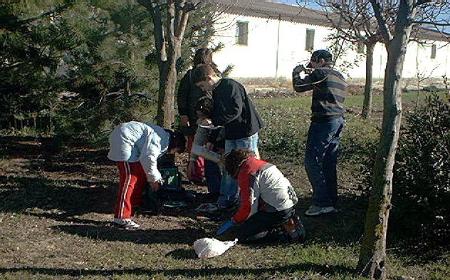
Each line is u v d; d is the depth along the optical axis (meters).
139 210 7.16
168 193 7.38
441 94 8.94
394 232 6.58
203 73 7.61
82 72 9.95
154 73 10.39
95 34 10.02
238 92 6.80
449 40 5.36
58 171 9.12
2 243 6.01
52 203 7.44
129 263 5.60
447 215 6.23
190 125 7.80
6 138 11.27
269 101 20.64
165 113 8.87
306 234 6.52
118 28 10.12
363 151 10.15
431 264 5.86
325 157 7.05
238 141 6.88
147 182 6.88
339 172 9.31
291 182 8.74
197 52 7.81
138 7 10.07
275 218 6.08
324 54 7.00
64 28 10.20
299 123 13.81
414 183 6.32
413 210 6.34
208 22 11.16
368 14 6.80
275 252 5.97
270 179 6.02
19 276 5.16
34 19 10.45
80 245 6.06
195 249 5.86
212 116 6.98
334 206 7.20
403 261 5.88
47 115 11.73
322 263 5.64
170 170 7.41
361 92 26.67
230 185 7.17
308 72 7.07
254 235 6.18
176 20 8.95
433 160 6.30
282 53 31.98
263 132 11.66
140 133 6.66
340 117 7.03
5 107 11.37
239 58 30.16
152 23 10.17
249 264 5.64
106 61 9.98
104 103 10.12
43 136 11.53
